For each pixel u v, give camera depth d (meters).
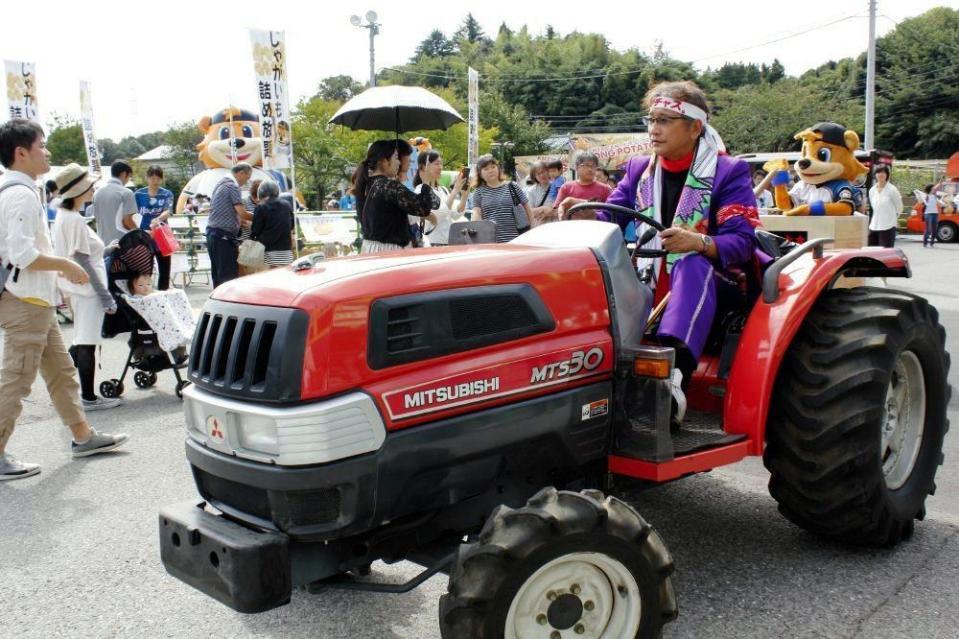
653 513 3.99
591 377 2.84
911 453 3.70
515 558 2.28
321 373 2.34
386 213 5.94
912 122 58.59
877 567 3.38
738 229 3.35
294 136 31.02
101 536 4.01
